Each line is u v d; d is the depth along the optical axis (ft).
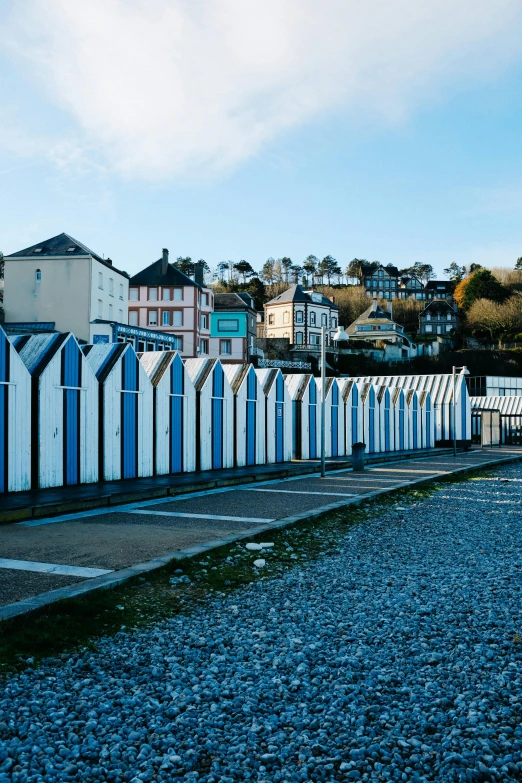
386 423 126.11
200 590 26.18
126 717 15.56
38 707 15.64
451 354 329.93
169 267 234.79
